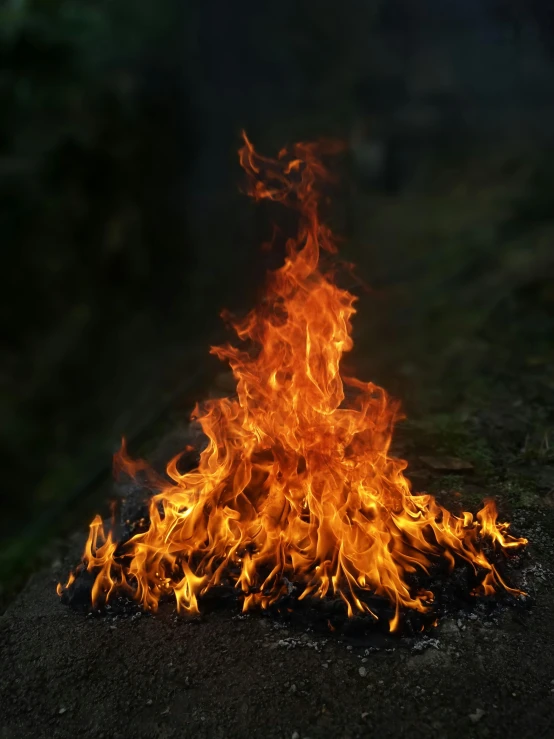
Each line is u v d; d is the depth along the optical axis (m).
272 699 2.35
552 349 5.21
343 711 2.29
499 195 12.01
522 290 6.44
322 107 8.92
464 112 14.40
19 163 8.54
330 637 2.56
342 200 8.59
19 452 7.95
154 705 2.38
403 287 7.87
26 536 4.63
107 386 8.71
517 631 2.56
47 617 2.83
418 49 12.38
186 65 8.79
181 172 8.93
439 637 2.54
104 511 4.05
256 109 8.77
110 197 8.84
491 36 10.66
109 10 8.62
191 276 8.90
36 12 7.98
